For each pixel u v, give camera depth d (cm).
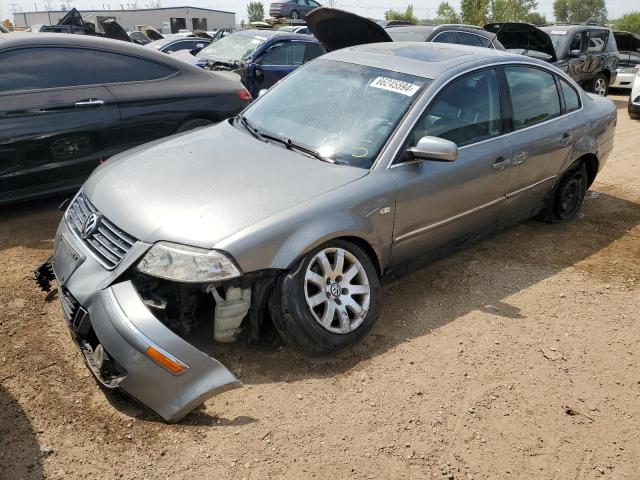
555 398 307
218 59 915
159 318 291
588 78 1220
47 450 252
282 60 908
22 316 348
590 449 274
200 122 588
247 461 252
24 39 491
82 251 306
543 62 492
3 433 259
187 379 261
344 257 326
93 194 334
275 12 2698
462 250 436
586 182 555
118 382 267
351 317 325
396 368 320
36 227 485
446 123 385
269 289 300
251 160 346
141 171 342
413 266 392
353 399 294
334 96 399
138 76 550
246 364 312
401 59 414
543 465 263
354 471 251
